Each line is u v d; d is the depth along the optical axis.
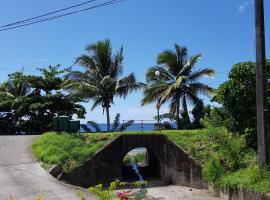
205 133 22.56
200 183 20.50
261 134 14.20
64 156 20.36
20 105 36.69
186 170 21.72
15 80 38.38
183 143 22.70
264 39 14.21
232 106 18.56
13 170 18.64
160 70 35.62
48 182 17.31
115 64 36.28
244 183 14.47
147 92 34.84
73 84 34.56
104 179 22.03
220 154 18.50
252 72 18.03
